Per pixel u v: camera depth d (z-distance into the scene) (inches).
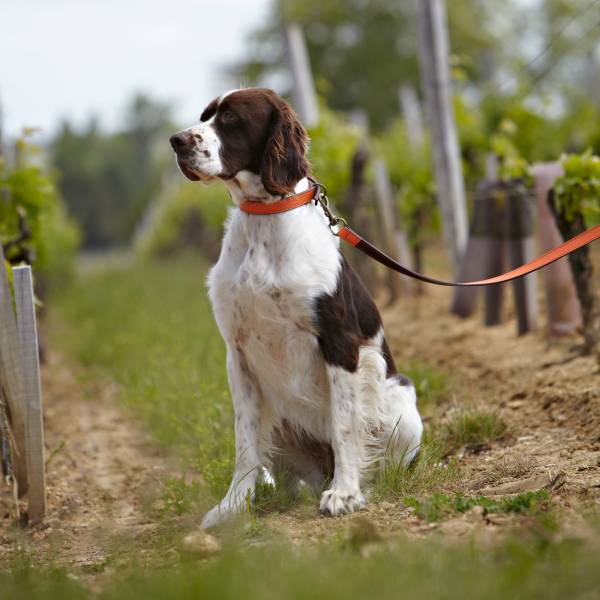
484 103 845.2
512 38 2741.1
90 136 6579.7
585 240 306.0
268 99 288.5
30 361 312.5
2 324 308.2
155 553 255.1
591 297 424.2
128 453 418.3
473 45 2716.5
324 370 293.3
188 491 319.0
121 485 367.9
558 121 1049.5
